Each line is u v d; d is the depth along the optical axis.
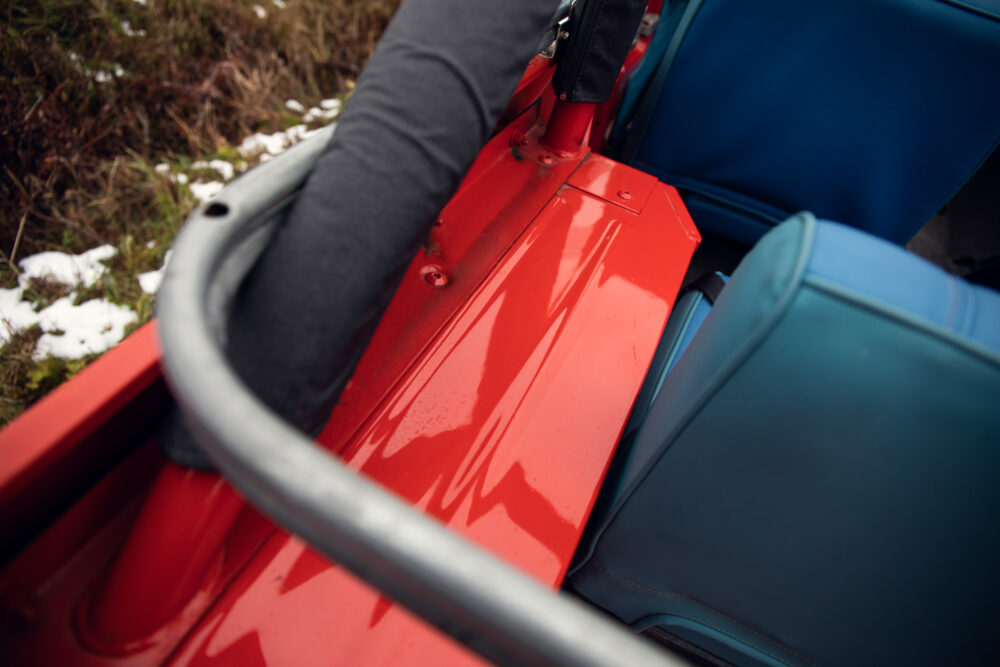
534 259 1.34
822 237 0.58
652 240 1.52
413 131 0.72
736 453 0.68
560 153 1.73
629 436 1.09
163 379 0.76
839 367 0.56
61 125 2.56
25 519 0.68
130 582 0.68
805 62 1.80
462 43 0.75
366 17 3.99
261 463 0.39
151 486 0.80
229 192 0.63
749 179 2.14
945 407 0.54
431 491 0.91
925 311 0.54
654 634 1.24
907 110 1.77
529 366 1.12
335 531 0.38
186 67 3.14
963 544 0.63
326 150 0.74
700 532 0.80
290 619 0.75
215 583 0.76
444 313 1.16
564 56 1.53
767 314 0.57
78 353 2.07
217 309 0.57
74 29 2.91
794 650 0.90
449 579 0.37
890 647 0.81
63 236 2.40
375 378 1.02
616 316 1.27
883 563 0.70
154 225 2.52
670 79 1.99
